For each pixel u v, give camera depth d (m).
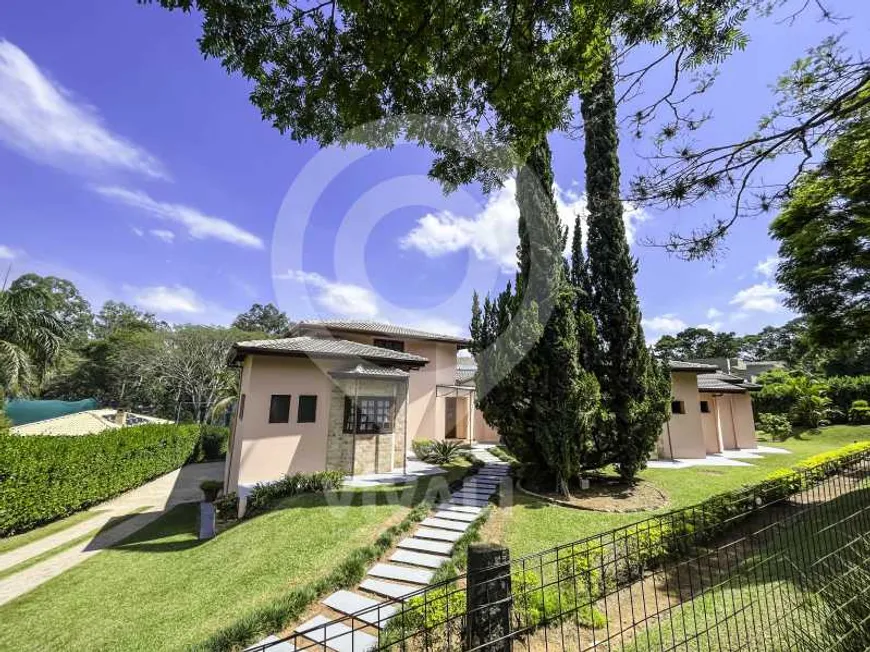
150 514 10.75
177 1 2.60
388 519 7.49
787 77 3.87
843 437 18.50
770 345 46.94
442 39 2.83
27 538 8.91
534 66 3.04
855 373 28.14
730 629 3.61
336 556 5.99
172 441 17.28
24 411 21.80
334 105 3.08
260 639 4.02
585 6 2.78
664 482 10.71
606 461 10.27
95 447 11.66
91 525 9.84
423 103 3.16
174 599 5.29
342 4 2.60
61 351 15.67
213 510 10.20
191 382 27.23
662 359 11.06
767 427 21.00
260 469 10.29
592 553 4.90
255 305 37.91
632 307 10.48
